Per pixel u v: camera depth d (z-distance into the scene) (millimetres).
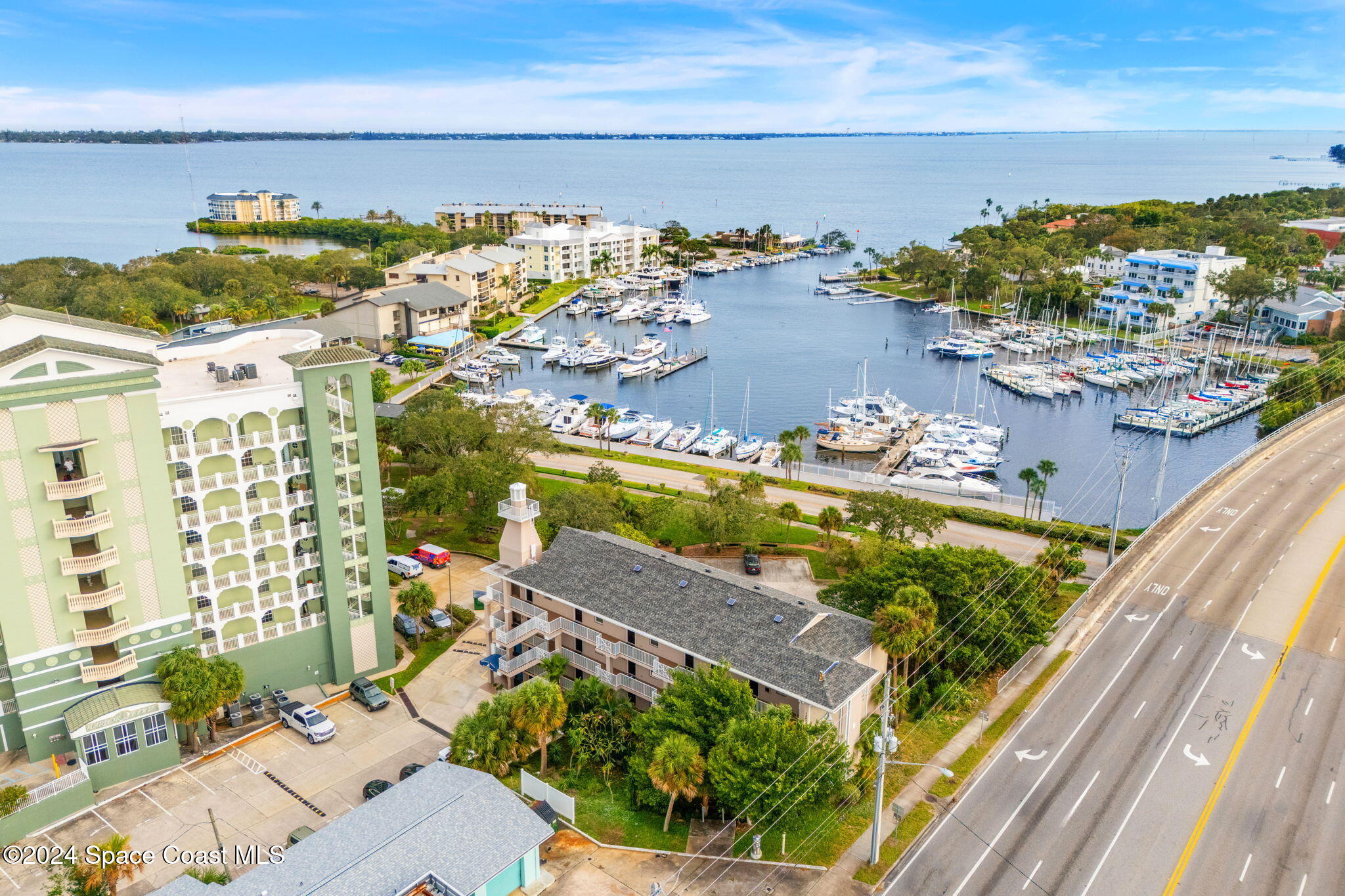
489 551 102312
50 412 57156
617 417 161625
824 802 56750
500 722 59500
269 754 65625
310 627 73312
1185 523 108125
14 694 60625
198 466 66375
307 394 68125
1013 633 75625
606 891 51781
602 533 83375
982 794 61156
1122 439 162250
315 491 70375
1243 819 58312
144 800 60250
